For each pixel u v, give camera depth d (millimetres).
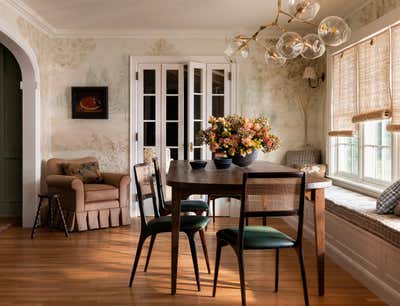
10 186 6910
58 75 6777
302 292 3500
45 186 6473
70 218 5770
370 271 3617
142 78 6793
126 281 3777
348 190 5371
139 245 3664
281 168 4195
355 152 5574
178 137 6793
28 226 6113
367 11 4992
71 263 4320
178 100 6777
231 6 5445
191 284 3695
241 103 6801
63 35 6730
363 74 5109
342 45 5617
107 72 6785
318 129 6785
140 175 3730
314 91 6781
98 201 5957
